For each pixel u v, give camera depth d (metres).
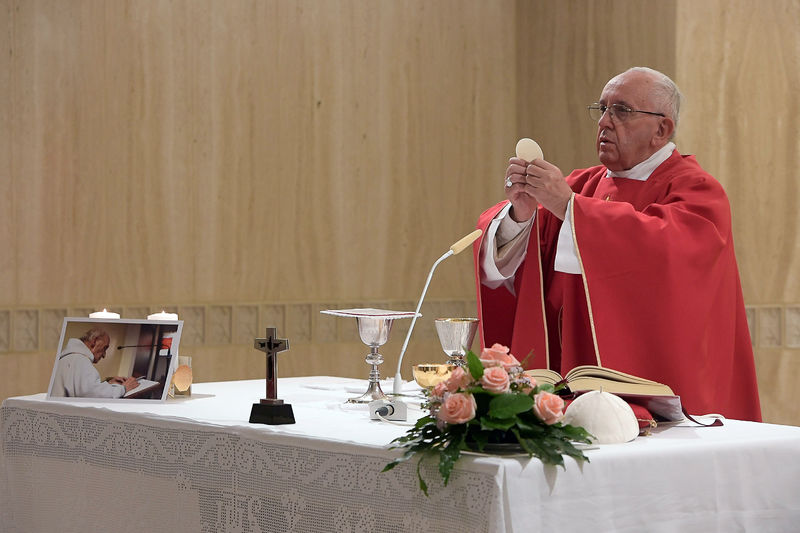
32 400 3.98
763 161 8.20
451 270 9.74
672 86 4.63
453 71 9.70
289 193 8.83
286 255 8.82
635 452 2.81
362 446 2.90
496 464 2.56
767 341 8.19
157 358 3.92
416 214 9.52
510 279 4.51
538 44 9.77
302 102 8.89
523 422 2.67
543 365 4.37
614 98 4.62
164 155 8.23
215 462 3.32
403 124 9.43
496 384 2.64
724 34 8.20
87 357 3.95
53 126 7.71
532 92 9.85
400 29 9.41
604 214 4.10
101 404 3.84
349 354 9.15
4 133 7.52
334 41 9.05
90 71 7.87
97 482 3.71
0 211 7.52
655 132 4.57
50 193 7.72
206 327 8.43
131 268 8.08
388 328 3.85
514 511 2.56
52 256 7.73
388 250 9.37
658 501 2.84
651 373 4.10
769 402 8.18
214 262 8.47
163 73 8.21
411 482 2.77
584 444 2.83
